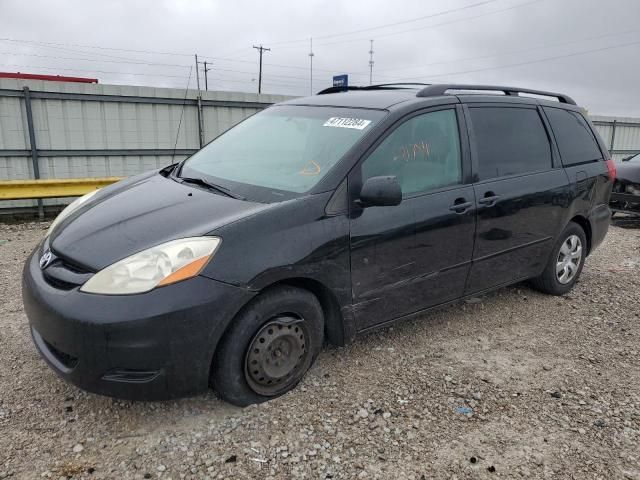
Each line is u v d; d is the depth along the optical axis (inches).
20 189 335.9
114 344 100.4
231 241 109.3
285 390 123.7
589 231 203.5
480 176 155.7
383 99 150.6
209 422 114.1
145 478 98.1
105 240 112.8
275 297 115.5
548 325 172.4
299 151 139.6
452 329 165.8
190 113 418.3
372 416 118.6
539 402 127.6
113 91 383.2
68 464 100.8
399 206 134.6
